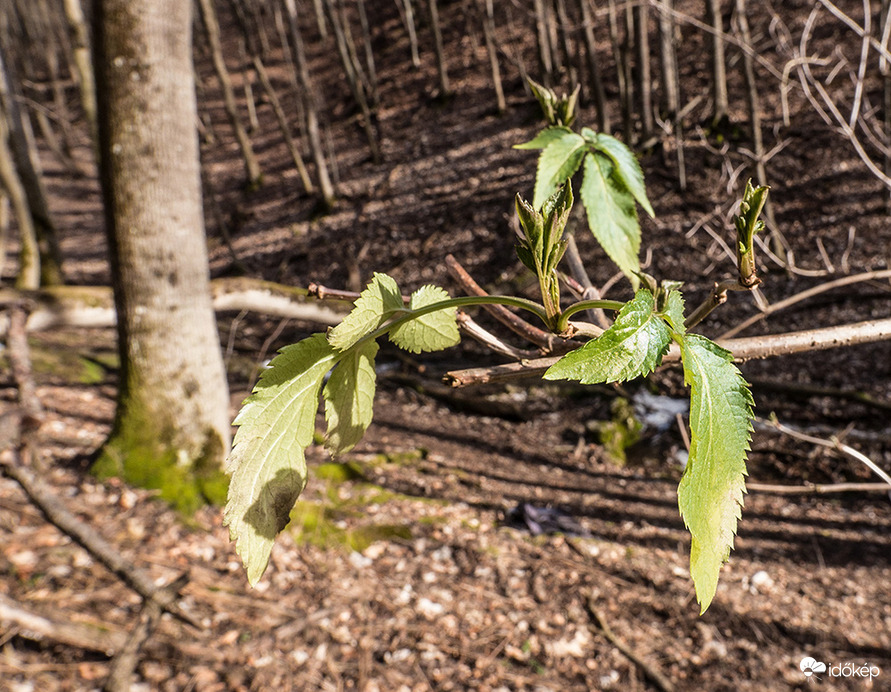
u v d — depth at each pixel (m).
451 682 3.47
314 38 17.92
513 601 4.12
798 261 6.89
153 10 3.73
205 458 4.39
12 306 2.19
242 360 7.60
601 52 10.85
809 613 4.14
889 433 5.64
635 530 5.00
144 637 3.05
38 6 19.77
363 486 5.17
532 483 5.67
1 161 6.01
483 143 10.66
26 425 1.80
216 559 3.95
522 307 0.41
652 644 3.88
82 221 13.30
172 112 3.92
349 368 0.42
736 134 8.34
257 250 10.68
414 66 13.45
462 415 6.91
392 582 4.17
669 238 7.46
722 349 0.33
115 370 6.87
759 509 5.38
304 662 3.43
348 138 12.74
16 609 2.97
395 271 9.14
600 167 0.61
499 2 13.62
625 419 6.36
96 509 4.02
